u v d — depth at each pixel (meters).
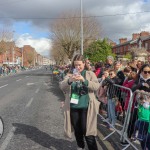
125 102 5.93
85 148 5.35
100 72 9.37
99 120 7.92
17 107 10.24
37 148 5.42
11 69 61.78
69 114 4.61
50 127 7.08
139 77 5.56
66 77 4.69
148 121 4.68
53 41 44.09
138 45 56.09
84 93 4.51
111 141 5.87
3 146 5.54
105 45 39.25
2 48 63.69
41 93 15.45
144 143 4.71
